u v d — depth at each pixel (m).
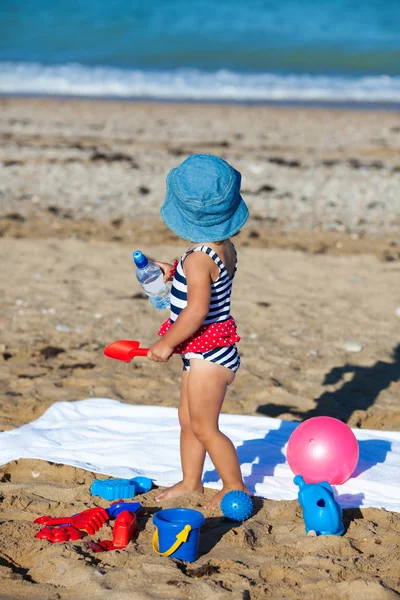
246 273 9.53
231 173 4.06
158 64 29.17
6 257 9.77
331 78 27.86
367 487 4.66
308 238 11.15
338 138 18.20
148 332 7.58
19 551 3.83
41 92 23.98
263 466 4.90
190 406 4.23
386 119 20.98
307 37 35.19
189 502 4.38
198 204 3.96
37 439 5.19
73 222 11.41
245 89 25.52
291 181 13.98
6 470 4.80
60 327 7.55
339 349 7.35
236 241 10.84
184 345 4.15
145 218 11.83
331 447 4.55
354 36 35.66
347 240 11.14
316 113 21.59
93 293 8.65
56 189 13.06
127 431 5.42
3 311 7.96
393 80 27.75
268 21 37.94
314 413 5.94
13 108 20.66
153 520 3.80
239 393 6.28
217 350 4.16
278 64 30.00
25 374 6.46
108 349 4.19
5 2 39.62
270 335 7.64
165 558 3.72
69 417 5.64
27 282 8.90
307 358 7.10
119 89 24.80
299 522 4.22
